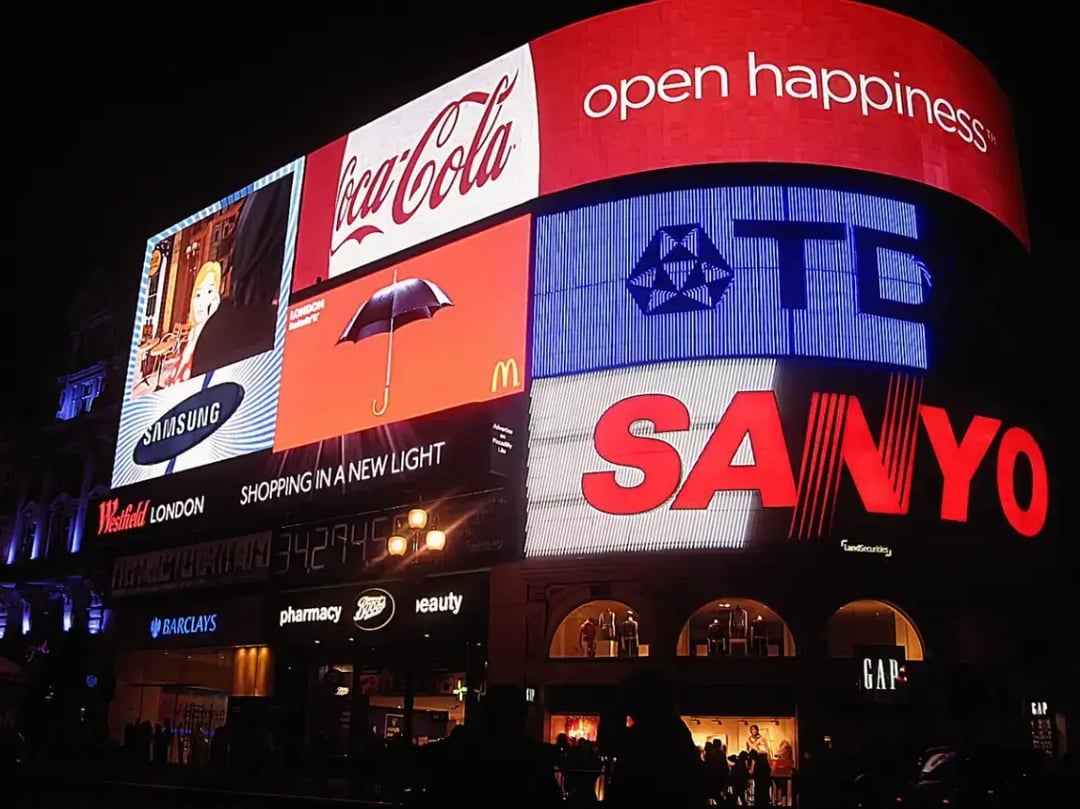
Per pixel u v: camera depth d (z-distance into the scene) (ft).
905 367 100.42
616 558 97.96
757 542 94.27
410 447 115.34
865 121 107.34
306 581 124.98
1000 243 113.50
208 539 142.31
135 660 151.12
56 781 103.14
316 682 127.24
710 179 105.60
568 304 108.58
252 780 107.14
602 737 23.45
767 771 84.58
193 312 156.76
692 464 97.60
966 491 99.35
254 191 153.99
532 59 120.47
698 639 100.01
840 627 103.81
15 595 185.57
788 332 99.66
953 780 68.49
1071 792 66.33
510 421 108.78
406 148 132.87
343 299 132.98
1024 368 112.06
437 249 123.34
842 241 102.94
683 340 101.50
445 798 21.72
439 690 115.96
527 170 116.47
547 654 101.81
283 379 136.77
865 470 96.32
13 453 198.80
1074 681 103.60
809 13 110.32
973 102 115.85
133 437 158.81
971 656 98.53
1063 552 120.78
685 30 111.14
